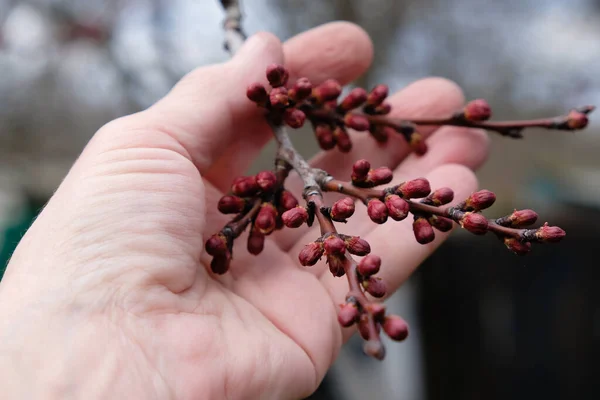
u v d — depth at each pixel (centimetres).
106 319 19
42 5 58
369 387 53
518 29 65
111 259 20
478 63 64
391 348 53
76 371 18
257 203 23
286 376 22
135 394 19
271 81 23
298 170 23
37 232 21
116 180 21
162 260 21
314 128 28
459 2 62
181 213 21
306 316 24
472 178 29
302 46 30
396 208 18
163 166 22
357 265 17
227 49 30
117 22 58
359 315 16
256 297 24
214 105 24
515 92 65
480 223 18
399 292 52
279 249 27
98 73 59
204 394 20
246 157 29
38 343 19
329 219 19
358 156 31
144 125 23
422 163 30
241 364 21
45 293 19
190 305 21
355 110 29
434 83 32
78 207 21
